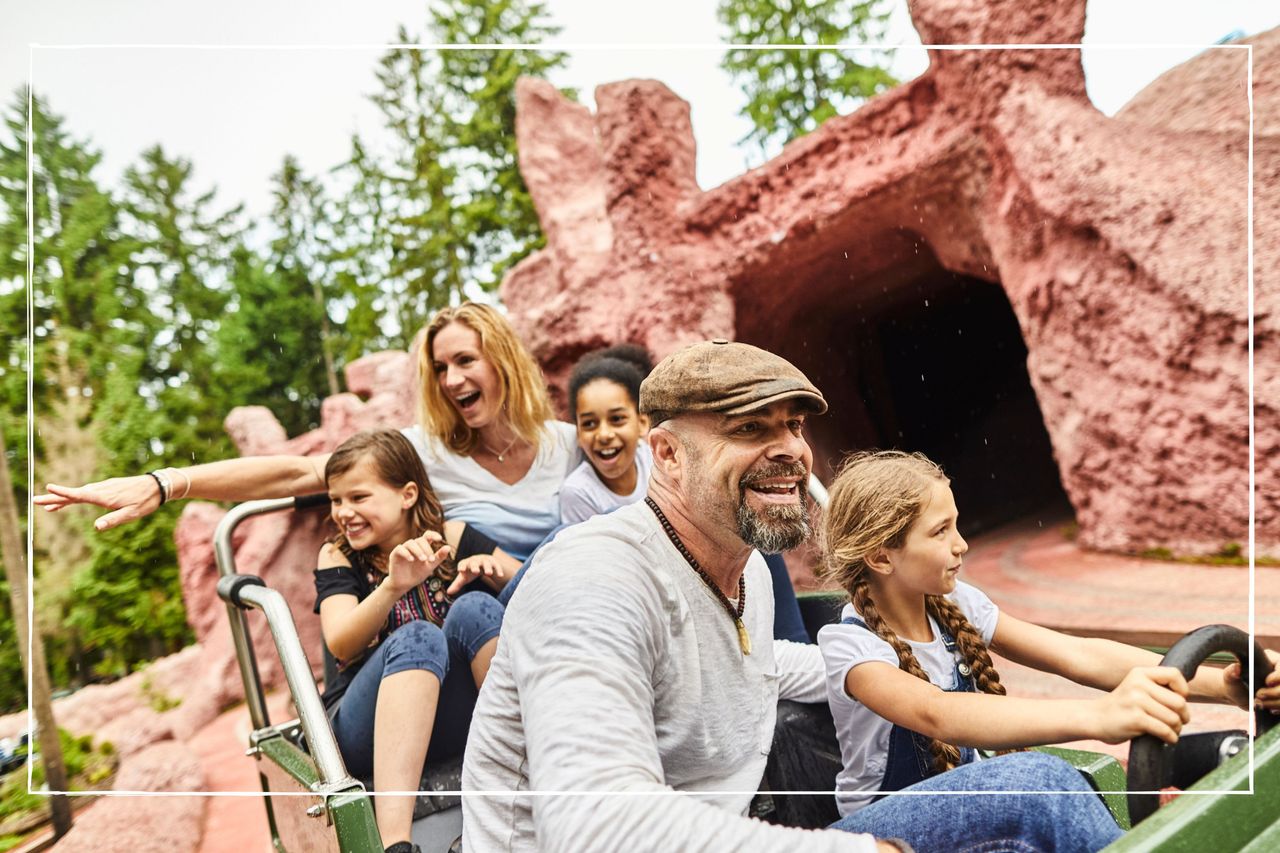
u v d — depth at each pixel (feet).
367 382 28.63
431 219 23.97
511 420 5.70
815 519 3.92
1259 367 12.12
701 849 2.57
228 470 5.98
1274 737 3.25
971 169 14.07
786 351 4.74
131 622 19.24
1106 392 13.01
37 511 15.96
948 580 3.57
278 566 13.42
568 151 23.38
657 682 3.32
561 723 2.81
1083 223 13.61
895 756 3.93
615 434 5.80
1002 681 4.02
